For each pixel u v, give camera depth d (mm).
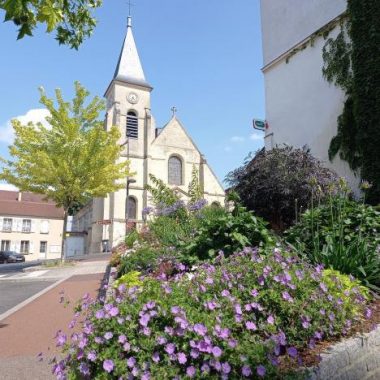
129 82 46688
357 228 5527
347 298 3557
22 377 3922
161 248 7484
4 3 2986
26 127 17953
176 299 2832
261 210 10680
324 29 14070
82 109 18828
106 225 41281
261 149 12117
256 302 3043
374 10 11344
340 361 2990
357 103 11297
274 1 17188
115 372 2340
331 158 13000
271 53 16969
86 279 11977
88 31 4973
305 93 14742
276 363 2531
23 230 53438
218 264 4324
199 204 10000
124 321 2557
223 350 2465
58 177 17656
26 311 7512
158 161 45469
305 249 5234
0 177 17547
